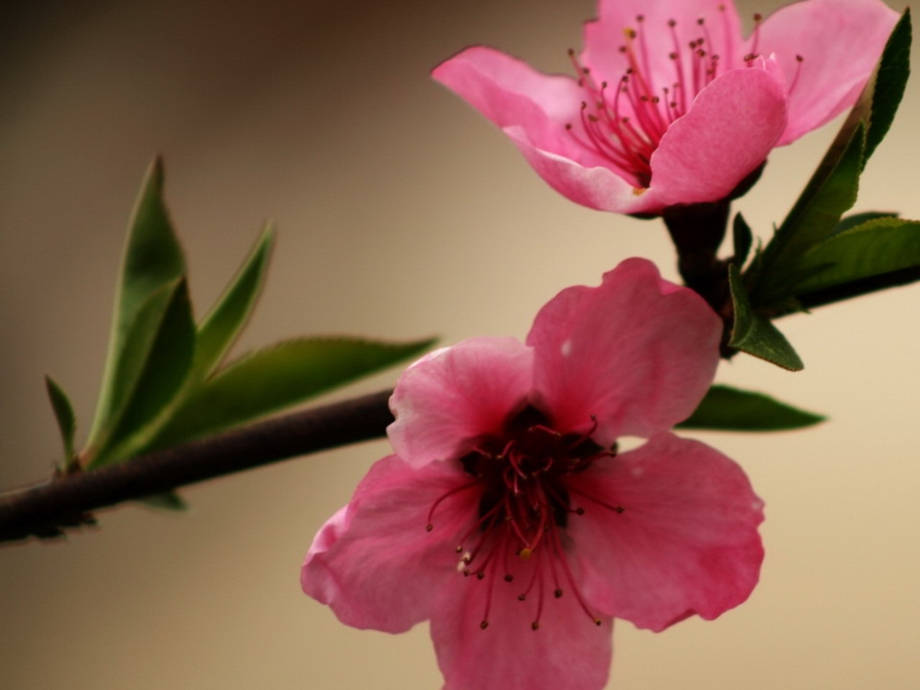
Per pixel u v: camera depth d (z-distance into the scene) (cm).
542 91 33
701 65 33
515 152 64
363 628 32
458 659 32
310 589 31
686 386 31
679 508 32
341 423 32
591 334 31
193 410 33
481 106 32
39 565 59
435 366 31
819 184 31
